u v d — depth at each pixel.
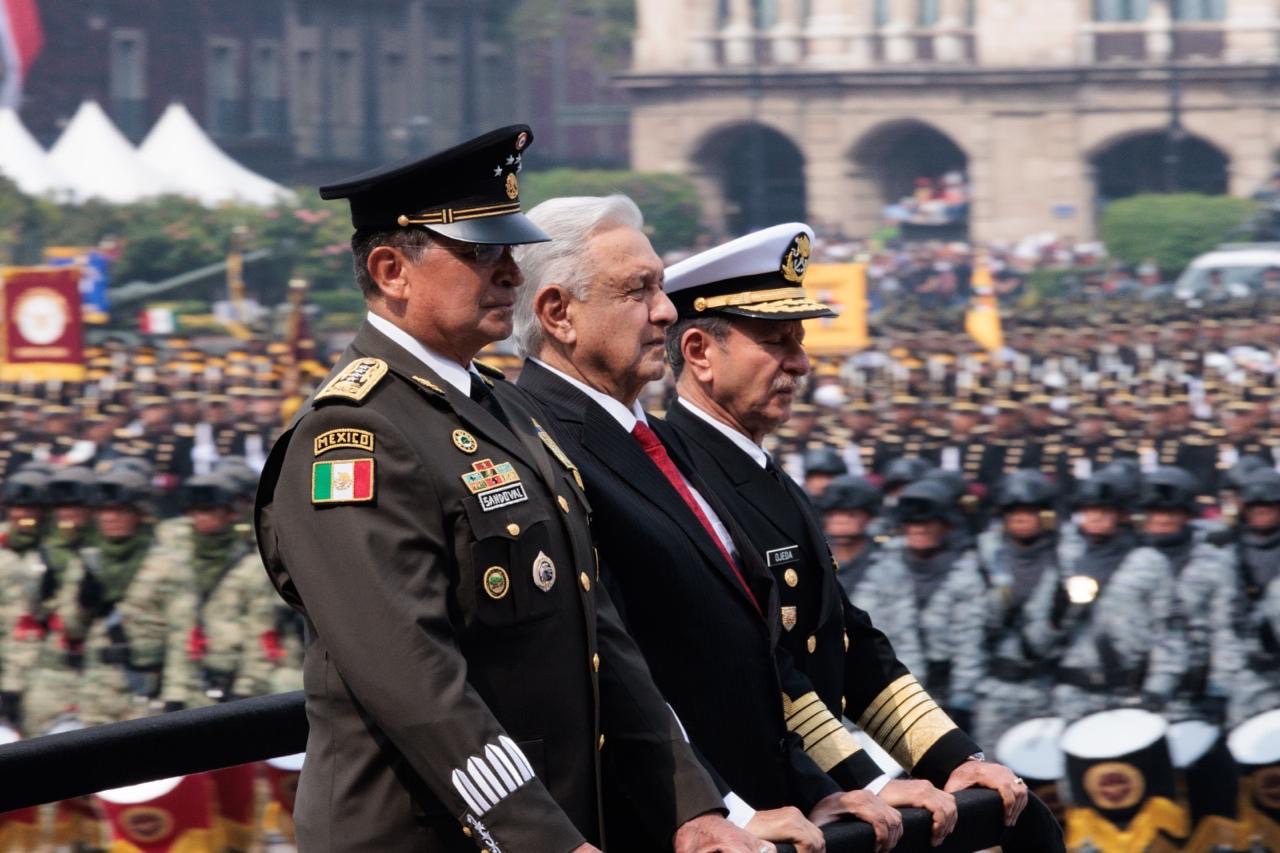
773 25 119.56
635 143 122.44
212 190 84.12
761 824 7.36
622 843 7.63
